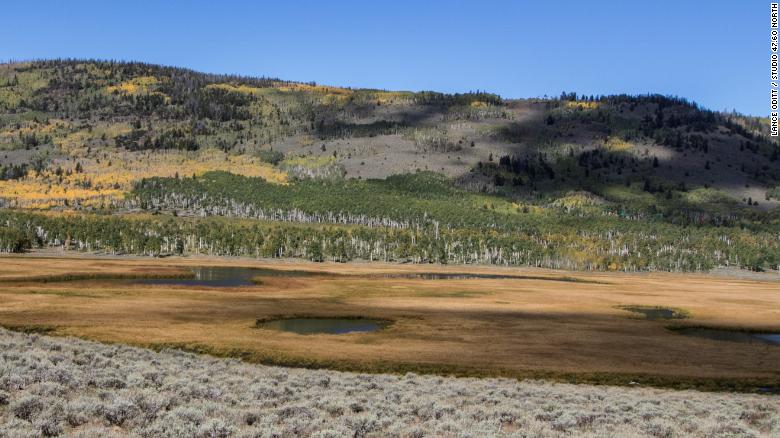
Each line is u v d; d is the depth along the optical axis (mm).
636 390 45875
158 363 38719
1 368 25594
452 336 70625
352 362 54062
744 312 106875
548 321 85875
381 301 105750
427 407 28516
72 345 41469
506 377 51188
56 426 18828
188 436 19359
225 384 31031
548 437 23469
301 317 84688
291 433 21156
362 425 23141
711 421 29797
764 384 51938
